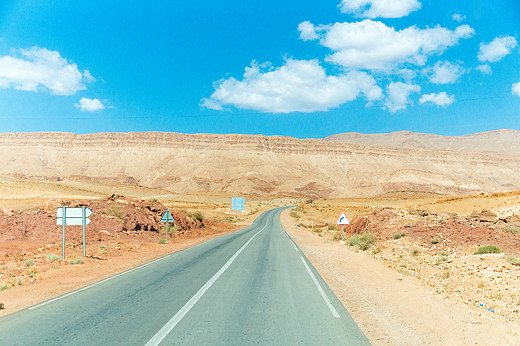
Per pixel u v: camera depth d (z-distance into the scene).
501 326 7.16
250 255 17.14
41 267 13.38
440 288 11.02
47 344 5.71
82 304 8.13
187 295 9.00
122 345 5.66
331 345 5.75
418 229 21.47
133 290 9.55
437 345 5.94
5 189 71.19
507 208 41.97
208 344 5.71
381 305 8.42
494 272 11.98
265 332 6.31
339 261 15.78
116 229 24.69
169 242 24.08
